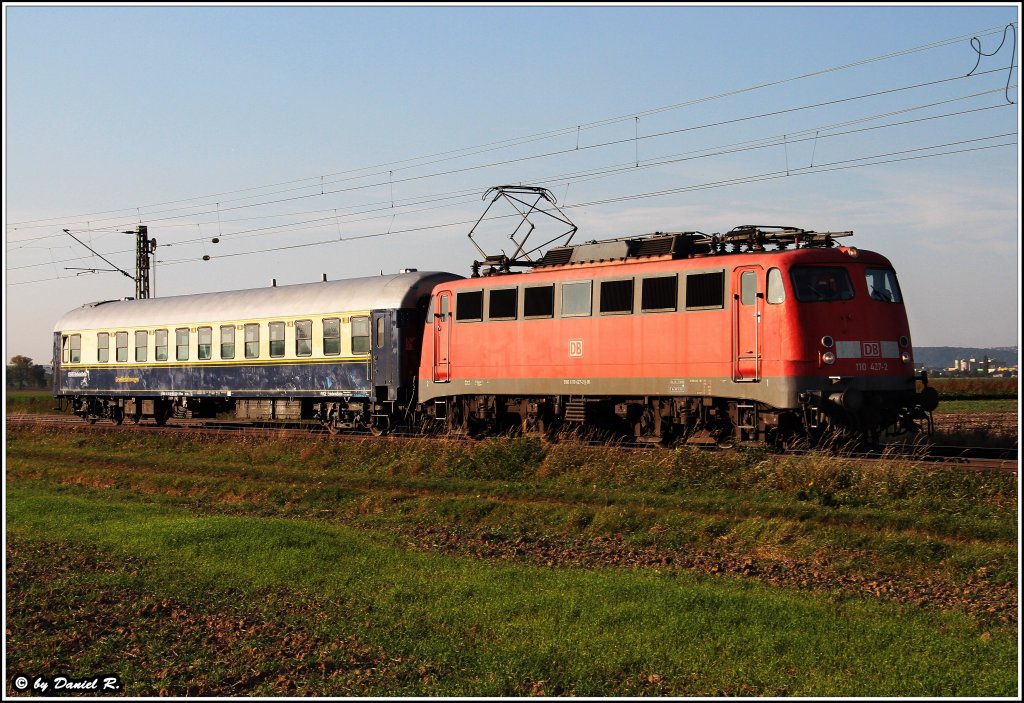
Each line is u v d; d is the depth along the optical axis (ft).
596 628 36.14
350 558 47.44
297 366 103.71
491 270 88.94
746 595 39.29
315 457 82.84
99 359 126.82
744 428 71.87
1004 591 40.52
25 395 251.80
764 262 70.03
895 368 70.74
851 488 56.24
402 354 94.53
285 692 31.37
